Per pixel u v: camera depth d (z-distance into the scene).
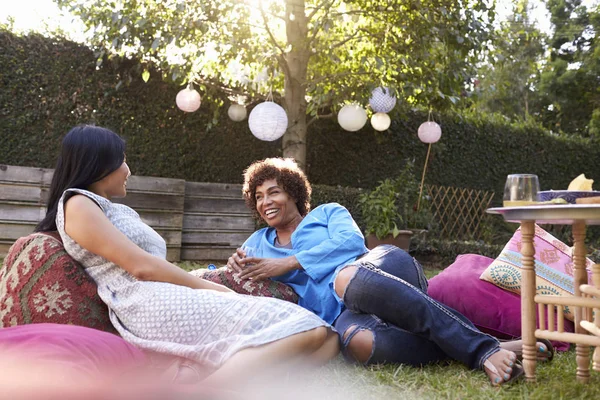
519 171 9.70
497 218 9.55
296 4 6.14
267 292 2.39
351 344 2.15
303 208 2.70
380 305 2.07
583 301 1.80
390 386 1.90
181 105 6.26
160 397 1.22
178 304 1.69
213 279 2.41
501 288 2.70
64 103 6.41
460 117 7.26
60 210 1.75
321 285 2.39
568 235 9.22
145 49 5.94
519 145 9.70
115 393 1.19
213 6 5.77
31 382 1.17
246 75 6.71
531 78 16.81
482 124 9.27
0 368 1.23
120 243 1.73
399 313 2.04
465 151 9.17
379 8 6.27
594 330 1.81
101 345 1.47
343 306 2.39
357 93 6.37
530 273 1.93
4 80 6.16
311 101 6.59
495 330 2.64
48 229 1.86
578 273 2.06
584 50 15.96
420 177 8.71
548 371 2.06
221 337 1.67
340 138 8.05
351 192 7.10
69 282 1.74
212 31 6.04
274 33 7.07
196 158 7.08
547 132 10.08
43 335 1.41
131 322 1.70
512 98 17.02
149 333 1.68
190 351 1.60
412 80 6.30
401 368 2.07
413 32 6.14
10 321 1.73
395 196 7.02
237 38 5.93
